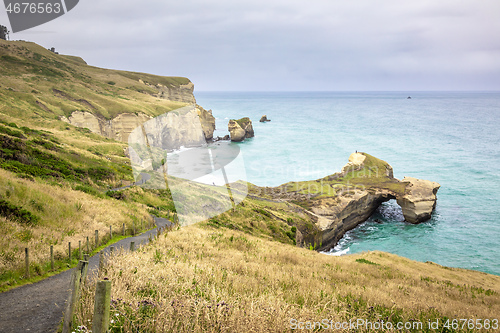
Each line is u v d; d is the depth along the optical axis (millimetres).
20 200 19562
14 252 12828
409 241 45906
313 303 7129
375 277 17750
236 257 15266
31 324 6715
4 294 9305
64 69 164750
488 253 41625
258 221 34062
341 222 47281
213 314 4934
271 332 4809
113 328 4531
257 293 7781
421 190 55156
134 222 22297
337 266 18469
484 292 17906
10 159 32281
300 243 36625
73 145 58719
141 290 6410
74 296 5098
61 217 20000
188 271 8508
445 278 23516
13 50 161250
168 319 4793
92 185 33844
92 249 16344
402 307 8844
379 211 58812
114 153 62250
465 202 61500
